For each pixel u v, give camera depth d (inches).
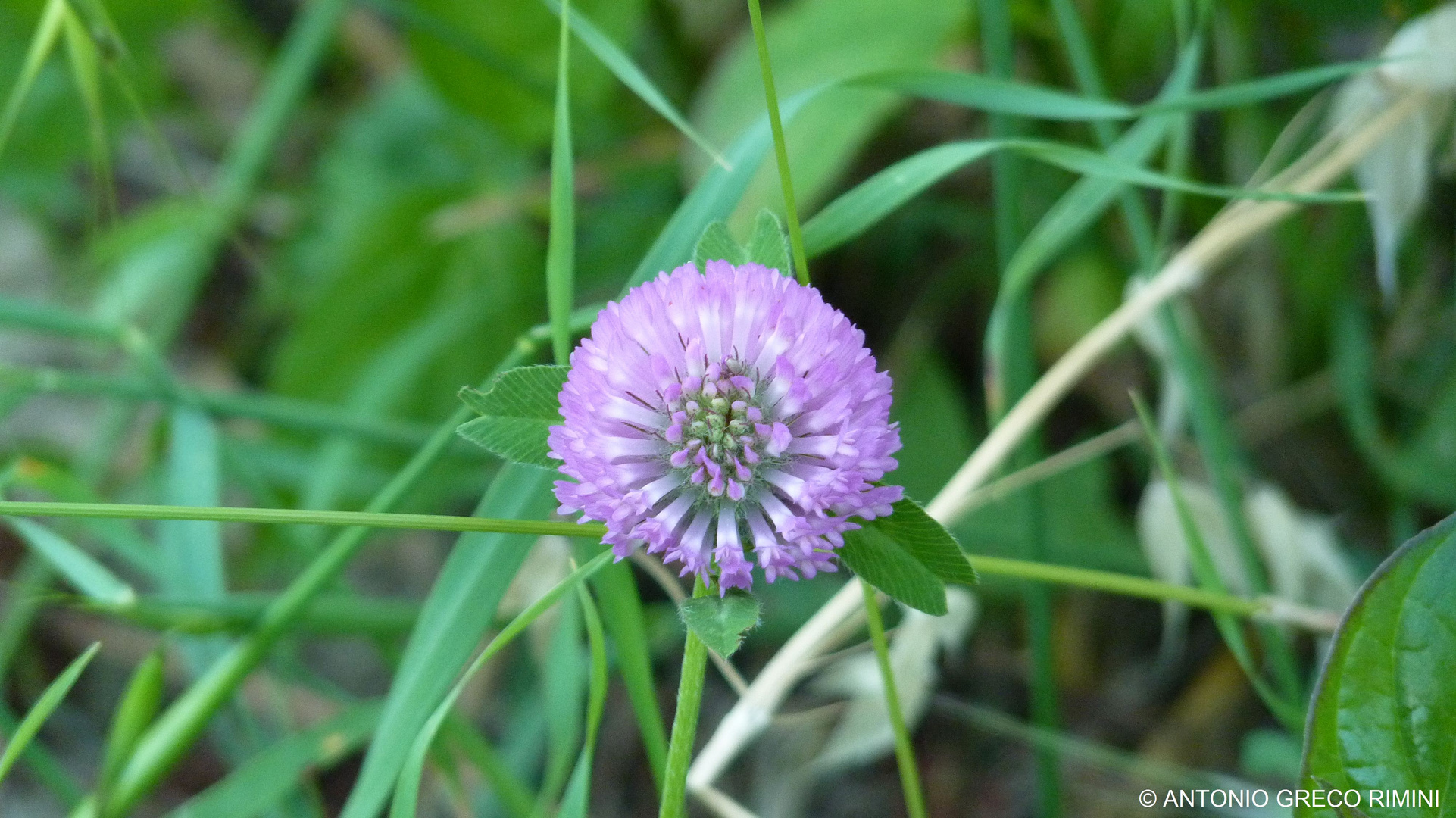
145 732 13.1
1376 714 11.9
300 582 13.3
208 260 17.9
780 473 11.4
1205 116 16.7
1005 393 14.9
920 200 18.2
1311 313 16.0
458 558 12.7
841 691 14.6
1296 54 15.9
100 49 13.4
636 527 11.3
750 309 11.5
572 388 11.4
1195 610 16.2
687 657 11.6
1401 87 13.7
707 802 13.3
